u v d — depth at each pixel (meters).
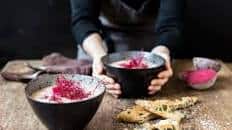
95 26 1.34
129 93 1.06
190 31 2.17
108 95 1.10
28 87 0.88
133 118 0.92
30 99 0.82
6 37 2.21
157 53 1.20
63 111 0.80
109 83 1.06
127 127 0.91
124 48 1.46
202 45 2.18
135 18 1.42
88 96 0.86
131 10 1.40
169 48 1.24
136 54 1.16
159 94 1.10
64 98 0.85
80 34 1.31
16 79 1.18
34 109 0.83
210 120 0.94
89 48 1.25
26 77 1.17
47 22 2.19
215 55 2.19
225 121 0.93
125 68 1.01
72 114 0.81
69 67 1.20
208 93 1.11
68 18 2.17
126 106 1.02
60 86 0.88
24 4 2.15
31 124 0.92
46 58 1.31
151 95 1.08
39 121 0.93
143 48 1.46
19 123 0.93
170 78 1.22
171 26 1.29
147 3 1.39
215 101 1.05
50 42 2.21
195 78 1.13
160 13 1.33
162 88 1.15
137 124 0.92
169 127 0.86
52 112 0.80
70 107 0.80
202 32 2.17
